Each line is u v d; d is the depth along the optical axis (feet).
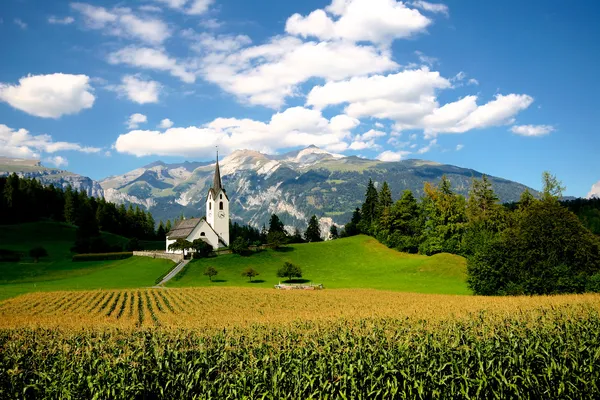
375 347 85.46
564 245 210.38
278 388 73.67
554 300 164.35
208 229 393.91
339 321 120.88
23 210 530.68
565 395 73.36
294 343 93.86
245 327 118.42
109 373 77.87
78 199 609.01
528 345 88.33
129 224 627.87
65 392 74.69
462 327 105.40
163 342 99.40
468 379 73.26
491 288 215.10
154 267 328.90
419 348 84.38
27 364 89.45
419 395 71.56
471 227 329.31
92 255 367.66
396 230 398.01
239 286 276.62
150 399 78.28
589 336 96.43
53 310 183.93
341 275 326.24
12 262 349.61
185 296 223.51
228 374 79.20
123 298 217.56
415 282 285.84
